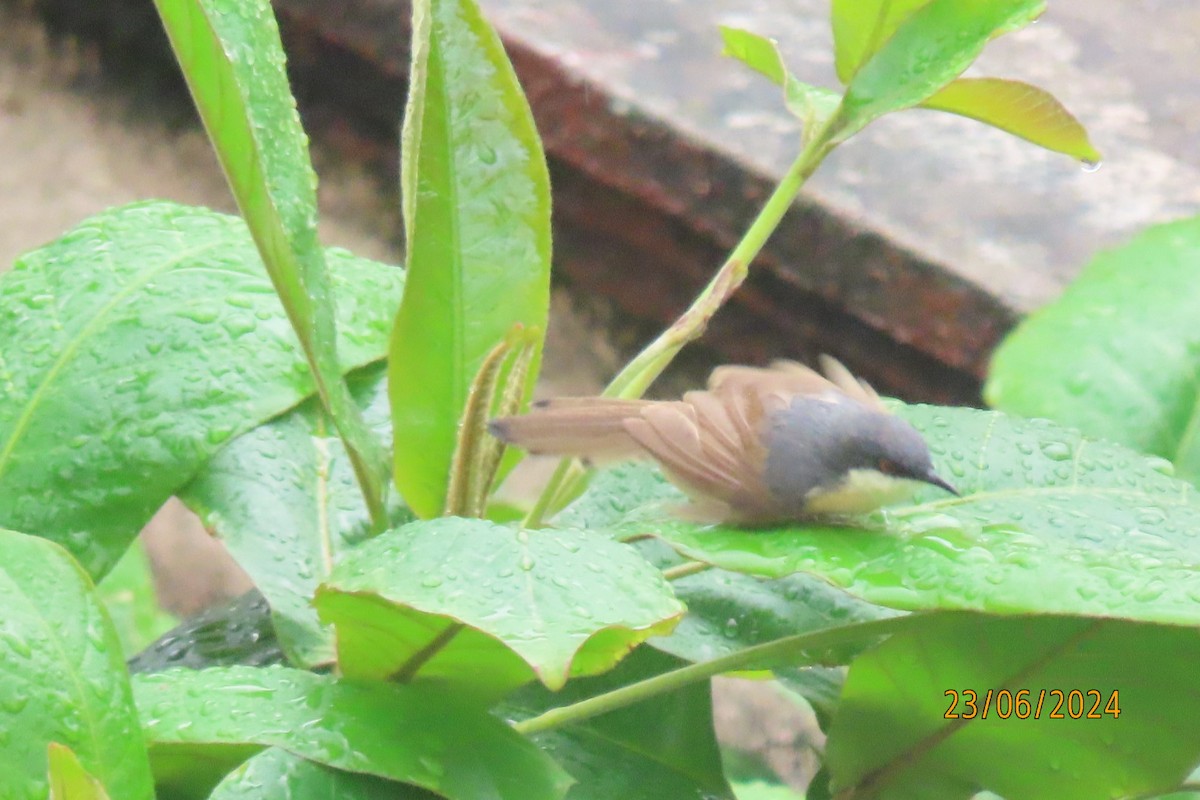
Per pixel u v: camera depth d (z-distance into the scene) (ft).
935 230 13.29
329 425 12.42
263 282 12.42
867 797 12.26
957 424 12.39
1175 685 12.14
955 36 12.28
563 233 13.94
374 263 12.59
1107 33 16.12
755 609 12.37
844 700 12.25
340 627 12.07
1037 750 12.21
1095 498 12.28
